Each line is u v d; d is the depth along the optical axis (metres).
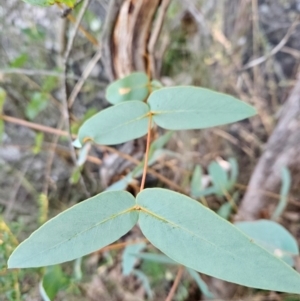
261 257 0.10
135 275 0.34
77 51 0.32
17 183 0.35
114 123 0.14
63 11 0.14
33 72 0.28
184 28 0.33
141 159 0.26
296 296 0.34
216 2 0.34
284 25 0.40
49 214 0.34
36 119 0.35
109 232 0.11
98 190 0.30
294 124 0.31
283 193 0.30
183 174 0.34
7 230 0.18
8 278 0.19
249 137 0.41
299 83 0.30
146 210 0.11
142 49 0.21
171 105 0.13
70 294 0.25
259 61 0.35
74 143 0.14
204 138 0.38
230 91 0.39
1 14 0.30
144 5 0.19
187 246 0.10
